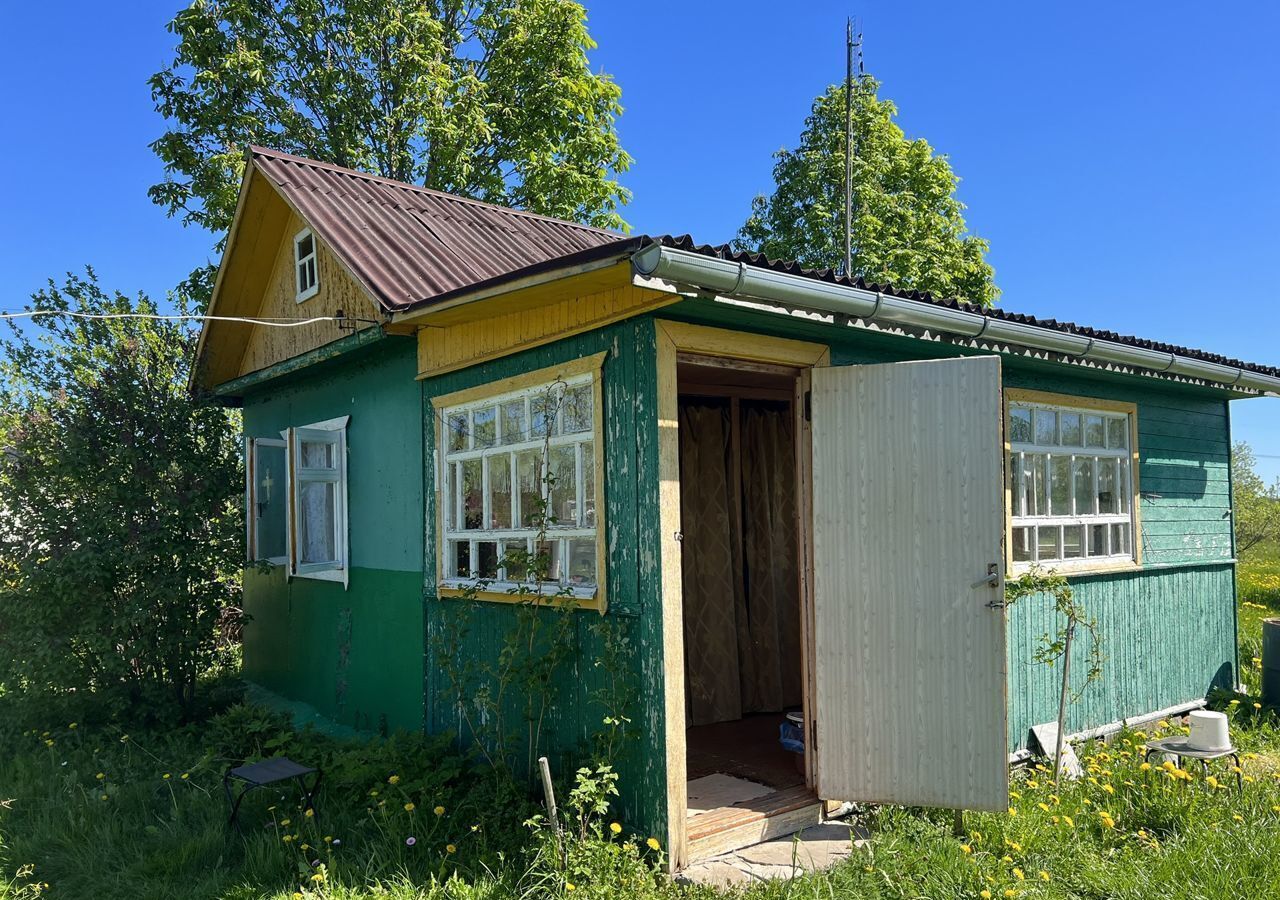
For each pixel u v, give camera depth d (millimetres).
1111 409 6992
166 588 7367
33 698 7207
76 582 7043
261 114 14164
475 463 5883
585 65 15383
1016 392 6137
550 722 5043
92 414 7602
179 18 13586
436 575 6152
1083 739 6281
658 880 4098
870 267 17609
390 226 7398
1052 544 6387
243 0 13812
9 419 7879
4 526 7484
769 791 5113
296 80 14547
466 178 14844
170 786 5625
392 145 14625
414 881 4246
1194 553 7758
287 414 8516
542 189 15031
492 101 15312
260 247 8312
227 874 4473
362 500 7148
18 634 7180
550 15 15086
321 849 4562
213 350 8883
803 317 4371
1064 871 4133
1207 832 4395
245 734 6633
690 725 6750
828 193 18547
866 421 4848
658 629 4332
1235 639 8109
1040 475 6359
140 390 7832
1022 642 6035
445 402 6090
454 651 5723
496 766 5066
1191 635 7602
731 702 6926
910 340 5152
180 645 7605
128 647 7348
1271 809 4762
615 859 4062
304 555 7312
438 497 6148
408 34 14531
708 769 5594
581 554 4949
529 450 5352
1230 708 6969
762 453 7504
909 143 19375
